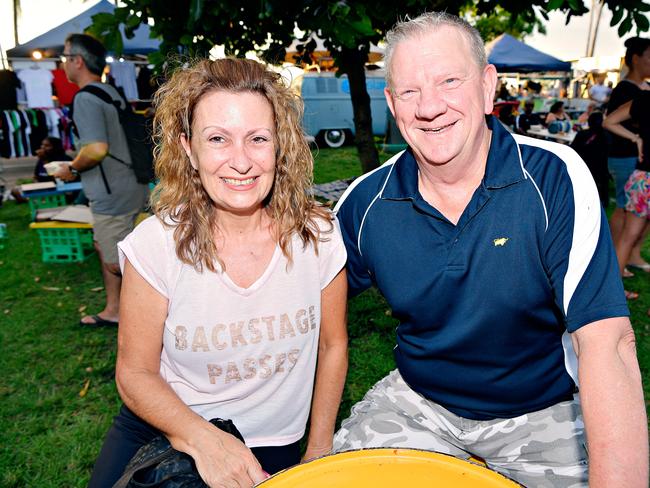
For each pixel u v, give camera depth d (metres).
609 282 1.27
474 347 1.51
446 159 1.42
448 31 1.41
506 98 17.70
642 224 4.15
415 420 1.75
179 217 1.43
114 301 4.05
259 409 1.55
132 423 1.58
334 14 2.79
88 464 2.58
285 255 1.46
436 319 1.54
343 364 1.69
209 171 1.37
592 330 1.25
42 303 4.57
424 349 1.60
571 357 1.54
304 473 1.15
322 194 6.20
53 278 5.20
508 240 1.38
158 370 1.54
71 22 10.91
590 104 13.37
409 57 1.42
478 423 1.64
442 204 1.52
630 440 1.12
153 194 1.50
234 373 1.49
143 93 11.49
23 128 10.33
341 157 12.28
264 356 1.48
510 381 1.54
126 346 1.48
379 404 1.83
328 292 1.60
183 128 1.42
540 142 1.46
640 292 4.41
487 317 1.46
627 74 4.32
